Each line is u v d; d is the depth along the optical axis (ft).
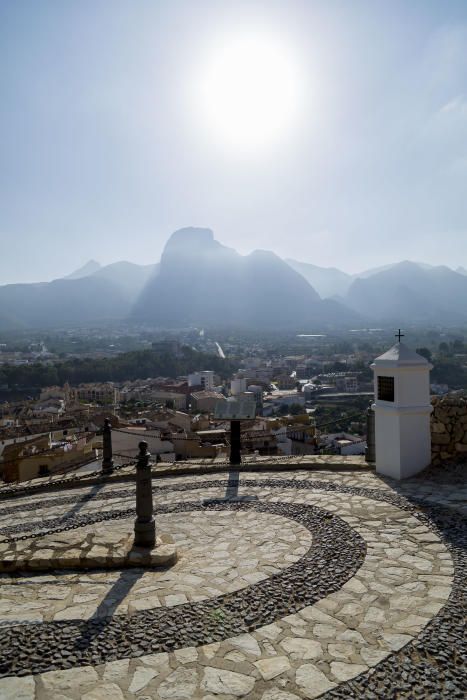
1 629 14.43
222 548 21.08
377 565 17.92
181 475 36.52
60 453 81.20
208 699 11.19
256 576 17.74
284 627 14.12
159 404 251.19
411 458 30.09
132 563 19.33
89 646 13.47
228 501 28.37
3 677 12.23
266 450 84.74
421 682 11.50
